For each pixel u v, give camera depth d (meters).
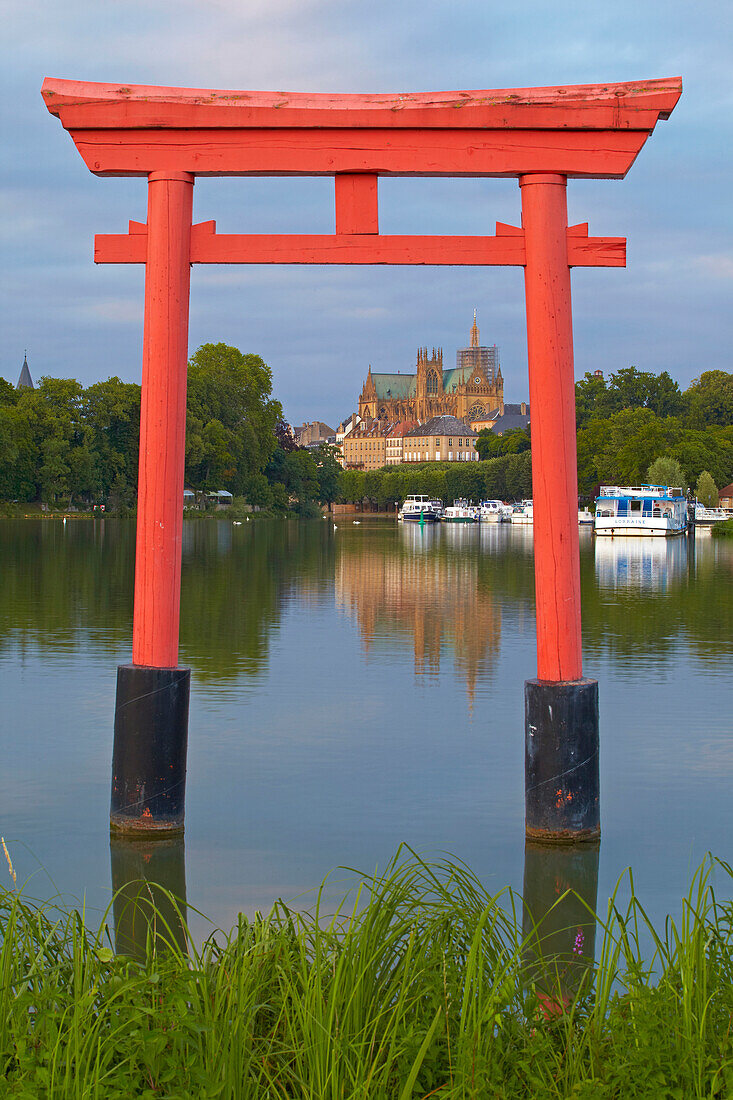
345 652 25.38
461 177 11.63
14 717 17.64
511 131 11.31
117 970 6.27
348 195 11.54
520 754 15.70
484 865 11.11
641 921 9.65
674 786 14.04
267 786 14.04
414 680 21.61
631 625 31.28
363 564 60.06
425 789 13.88
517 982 6.88
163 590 11.83
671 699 19.55
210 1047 5.63
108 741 16.19
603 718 17.98
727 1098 5.54
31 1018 6.04
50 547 68.50
